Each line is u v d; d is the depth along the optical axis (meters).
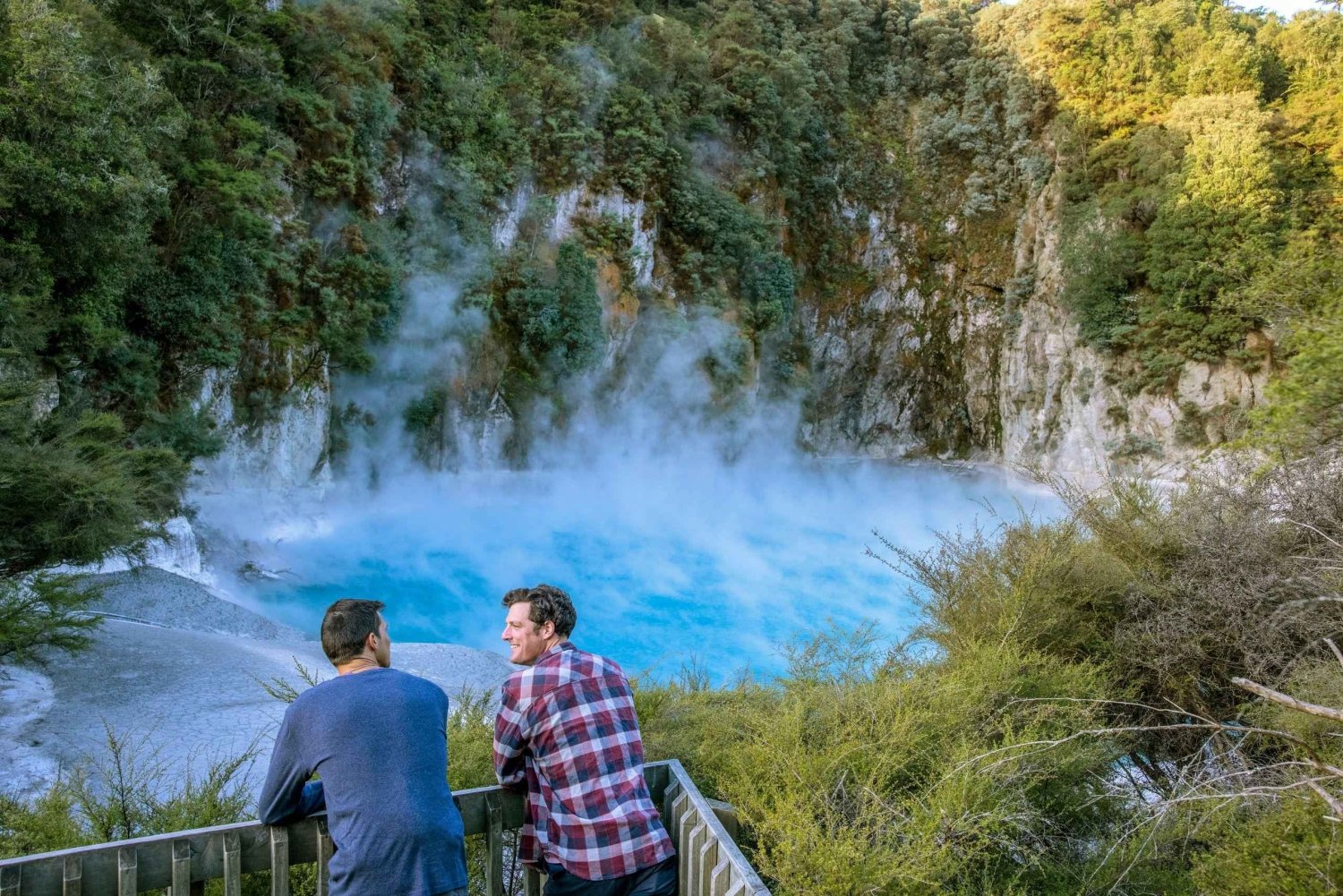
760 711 4.57
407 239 31.38
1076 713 4.26
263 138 24.94
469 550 24.31
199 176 21.70
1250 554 4.72
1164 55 45.00
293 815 2.65
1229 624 4.64
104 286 17.67
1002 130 50.72
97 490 10.61
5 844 3.68
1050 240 46.12
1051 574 5.60
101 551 11.11
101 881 2.46
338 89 27.73
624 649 17.16
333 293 25.73
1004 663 4.73
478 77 35.78
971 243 50.59
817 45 52.06
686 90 44.94
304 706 2.62
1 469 10.16
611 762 2.79
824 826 3.32
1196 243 37.66
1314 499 4.73
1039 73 48.47
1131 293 41.78
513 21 38.72
